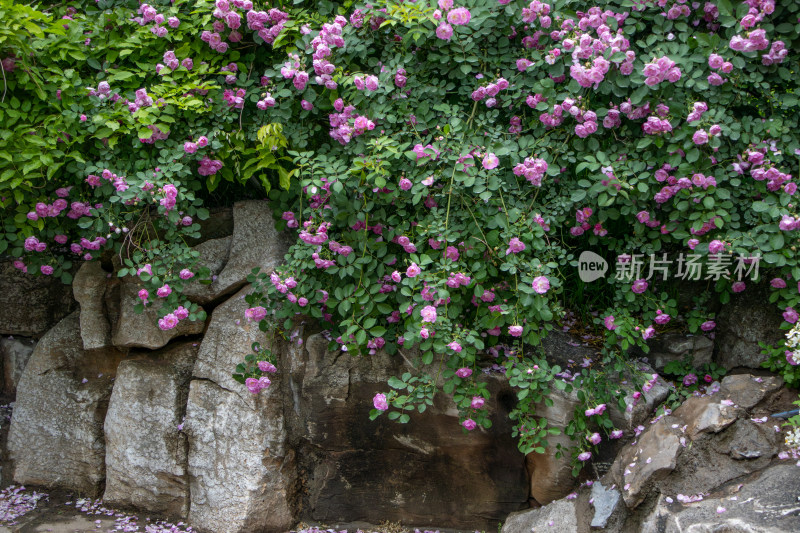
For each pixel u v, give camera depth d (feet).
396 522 10.87
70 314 12.33
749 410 9.18
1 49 9.75
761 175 9.04
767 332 10.25
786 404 9.27
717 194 9.16
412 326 9.25
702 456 8.84
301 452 11.03
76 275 11.66
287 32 10.32
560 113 9.36
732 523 7.79
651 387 10.06
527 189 9.75
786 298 9.40
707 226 9.34
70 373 11.83
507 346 10.34
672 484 8.71
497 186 9.18
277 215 10.95
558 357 10.40
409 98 9.93
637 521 8.82
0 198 10.24
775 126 9.11
